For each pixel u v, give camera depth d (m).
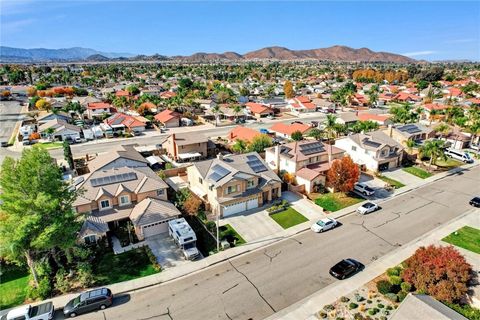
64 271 32.16
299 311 27.56
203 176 47.19
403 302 23.66
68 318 27.25
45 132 81.62
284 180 53.78
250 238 39.34
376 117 99.31
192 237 35.94
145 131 93.81
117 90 162.75
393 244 37.78
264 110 115.69
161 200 43.22
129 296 29.80
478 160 69.00
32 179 30.09
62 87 159.25
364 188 51.34
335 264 33.94
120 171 45.19
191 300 29.12
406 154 67.31
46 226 29.59
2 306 28.89
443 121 98.88
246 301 28.86
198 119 109.31
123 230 39.34
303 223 42.88
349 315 26.88
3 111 120.75
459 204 48.34
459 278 27.58
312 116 118.56
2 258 34.22
